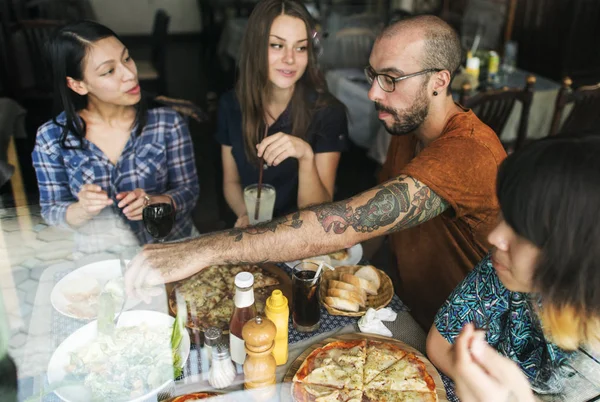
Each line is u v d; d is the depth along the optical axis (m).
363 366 1.06
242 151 1.98
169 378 0.98
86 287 1.16
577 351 0.94
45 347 1.01
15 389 0.94
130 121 1.76
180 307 1.14
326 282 1.33
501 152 1.29
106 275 1.21
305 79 1.87
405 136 1.59
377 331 1.17
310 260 1.29
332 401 0.98
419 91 1.32
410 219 1.18
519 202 0.73
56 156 1.72
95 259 1.26
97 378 0.96
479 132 1.29
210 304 1.17
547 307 0.81
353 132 3.03
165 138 1.83
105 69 1.59
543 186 0.71
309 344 1.13
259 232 1.14
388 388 1.01
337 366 1.05
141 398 0.94
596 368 0.94
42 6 4.56
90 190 1.55
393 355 1.09
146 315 1.11
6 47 3.35
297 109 1.88
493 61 3.18
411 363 1.07
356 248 1.48
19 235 1.28
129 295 1.14
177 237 1.82
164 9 6.06
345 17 4.46
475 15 5.07
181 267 1.13
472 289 1.09
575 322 0.79
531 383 1.01
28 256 1.21
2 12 3.54
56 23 3.44
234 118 1.97
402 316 1.23
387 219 1.15
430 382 1.02
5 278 1.15
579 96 2.75
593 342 0.83
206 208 2.53
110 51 1.59
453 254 1.42
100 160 1.75
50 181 1.73
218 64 5.30
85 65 1.58
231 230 1.17
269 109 1.87
